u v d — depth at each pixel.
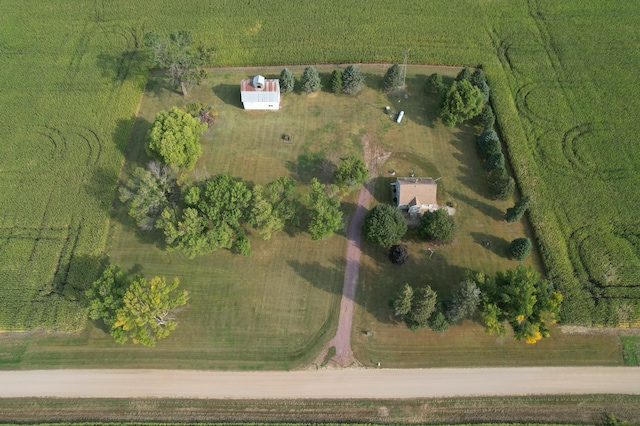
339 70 93.62
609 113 89.25
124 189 72.12
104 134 87.12
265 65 97.69
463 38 101.00
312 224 70.38
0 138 86.75
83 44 101.12
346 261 73.50
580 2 107.62
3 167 83.19
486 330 64.56
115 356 65.69
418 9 106.31
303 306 69.50
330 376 64.12
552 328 67.88
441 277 72.06
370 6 106.94
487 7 106.75
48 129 88.06
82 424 60.44
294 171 83.06
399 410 61.81
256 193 69.62
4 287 70.75
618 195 79.12
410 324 64.31
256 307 69.38
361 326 67.75
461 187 81.50
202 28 103.06
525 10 106.31
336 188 73.06
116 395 63.03
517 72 95.81
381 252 74.44
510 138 85.75
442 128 89.00
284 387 63.44
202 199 71.00
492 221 77.88
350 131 88.44
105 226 76.50
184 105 91.19
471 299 61.78
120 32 103.00
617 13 105.31
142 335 61.09
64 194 80.06
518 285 63.22
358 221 77.50
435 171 83.38
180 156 76.00
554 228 75.62
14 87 94.06
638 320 67.31
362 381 63.78
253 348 66.12
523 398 62.69
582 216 77.06
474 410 61.94
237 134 87.75
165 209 69.00
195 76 88.75
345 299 70.12
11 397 62.88
